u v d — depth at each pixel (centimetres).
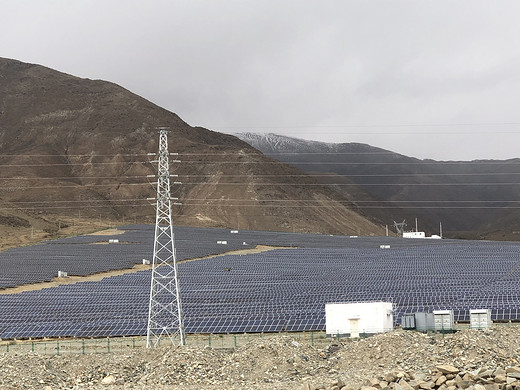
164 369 6581
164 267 17775
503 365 5850
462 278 13788
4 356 6856
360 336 8638
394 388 4844
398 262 17475
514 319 8894
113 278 15488
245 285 13988
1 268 17750
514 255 18050
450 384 4894
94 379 6600
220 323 9606
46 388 5947
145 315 10975
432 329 8056
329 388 5147
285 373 6381
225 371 6506
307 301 11281
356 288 12694
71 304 12250
